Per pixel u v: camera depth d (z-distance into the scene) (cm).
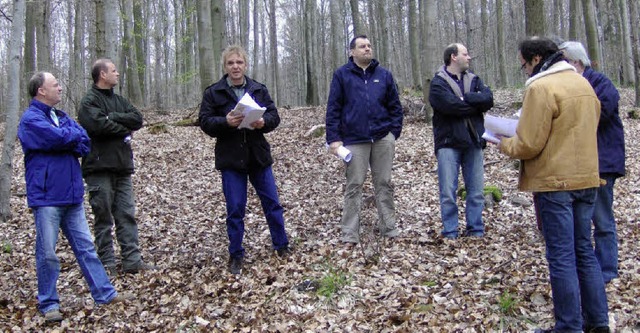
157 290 472
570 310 307
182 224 675
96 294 434
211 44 1301
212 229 650
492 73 3528
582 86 314
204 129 491
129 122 501
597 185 310
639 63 1342
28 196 413
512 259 462
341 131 536
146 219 696
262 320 392
